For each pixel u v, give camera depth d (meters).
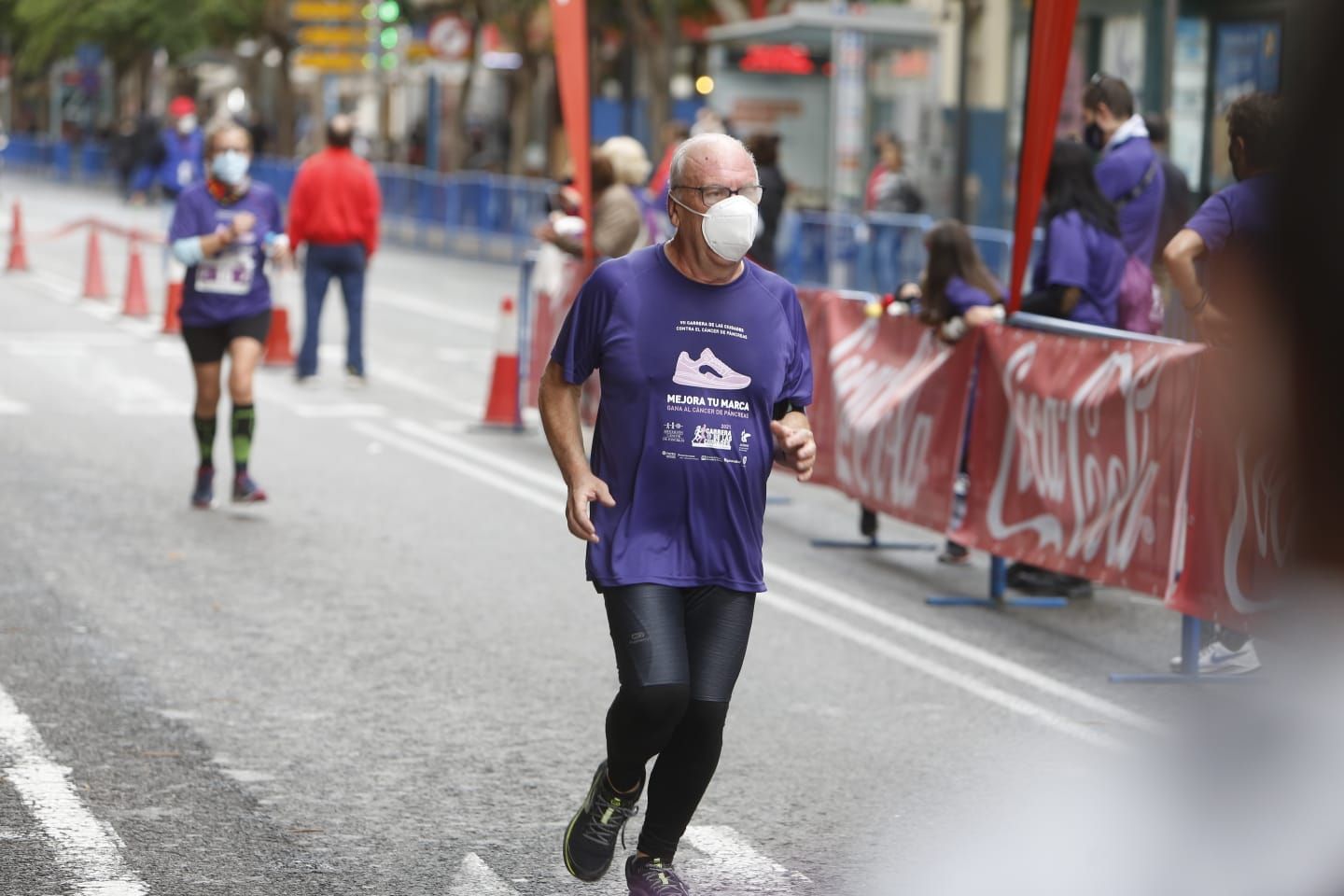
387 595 15.55
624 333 7.93
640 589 7.88
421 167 88.44
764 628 14.86
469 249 58.59
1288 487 3.69
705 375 7.93
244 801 10.00
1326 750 5.86
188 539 17.56
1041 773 10.79
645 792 10.44
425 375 31.14
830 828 9.75
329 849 9.21
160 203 85.06
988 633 14.88
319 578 16.11
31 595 15.05
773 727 11.89
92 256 42.38
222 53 101.00
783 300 8.13
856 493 18.41
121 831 9.39
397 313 41.94
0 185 102.06
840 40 46.25
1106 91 17.20
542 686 12.74
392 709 12.04
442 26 65.06
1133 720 12.10
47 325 36.12
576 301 8.09
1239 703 7.04
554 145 75.25
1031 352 15.28
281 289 31.73
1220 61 30.61
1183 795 7.87
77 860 8.89
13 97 146.00
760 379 7.99
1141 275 16.38
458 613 14.94
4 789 10.04
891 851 9.33
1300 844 6.16
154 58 115.81
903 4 55.41
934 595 16.34
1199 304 12.62
